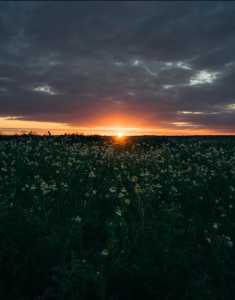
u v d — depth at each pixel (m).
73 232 3.22
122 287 2.59
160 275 2.51
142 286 2.58
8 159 8.80
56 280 2.43
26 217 3.12
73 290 2.45
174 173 6.61
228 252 3.49
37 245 2.69
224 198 5.70
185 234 4.07
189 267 2.71
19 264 2.61
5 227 2.83
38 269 2.56
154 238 3.16
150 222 3.56
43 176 6.88
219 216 4.88
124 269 2.60
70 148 10.47
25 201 4.73
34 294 2.59
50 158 8.45
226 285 2.91
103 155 8.75
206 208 5.40
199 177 7.21
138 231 3.42
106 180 6.35
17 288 2.55
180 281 2.55
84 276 2.44
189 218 4.63
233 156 10.41
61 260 2.77
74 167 7.01
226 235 4.07
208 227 4.23
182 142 17.62
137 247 3.23
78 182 6.11
